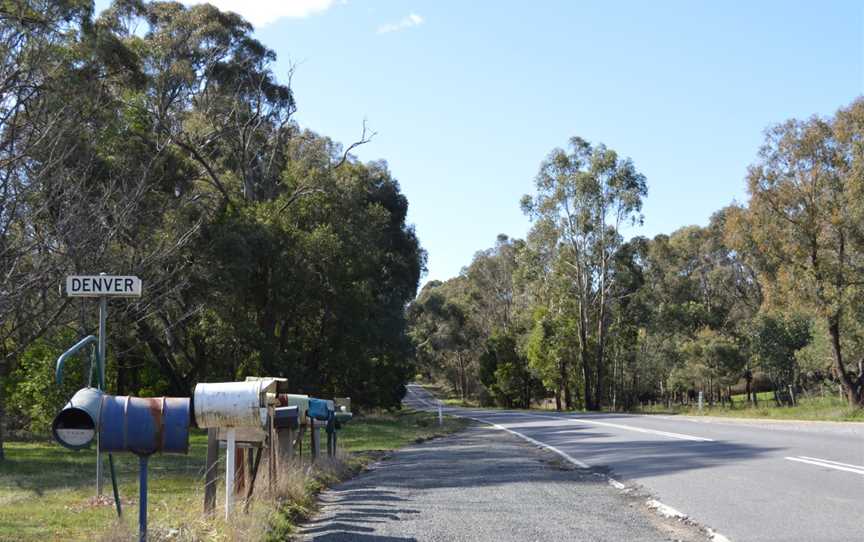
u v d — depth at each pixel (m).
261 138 45.75
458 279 118.69
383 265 50.84
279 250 36.81
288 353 37.88
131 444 6.95
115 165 26.56
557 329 69.38
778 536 7.50
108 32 27.53
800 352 56.69
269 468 10.39
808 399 52.06
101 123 25.02
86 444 7.01
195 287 32.69
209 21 39.88
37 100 21.83
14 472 16.08
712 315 79.19
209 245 32.72
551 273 68.50
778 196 40.59
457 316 101.94
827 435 18.08
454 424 34.75
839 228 39.28
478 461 16.33
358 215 42.53
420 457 18.16
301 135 46.66
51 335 24.67
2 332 22.73
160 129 33.84
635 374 78.94
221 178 40.91
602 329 66.62
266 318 38.56
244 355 38.50
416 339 100.88
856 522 7.94
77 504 11.11
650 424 26.09
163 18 39.47
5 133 21.03
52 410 27.61
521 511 9.55
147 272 27.88
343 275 39.62
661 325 77.56
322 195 41.12
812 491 9.91
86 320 24.20
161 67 35.88
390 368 48.53
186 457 19.22
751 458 13.67
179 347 39.66
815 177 40.16
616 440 19.77
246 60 42.28
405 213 57.22
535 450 18.94
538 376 75.19
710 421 27.38
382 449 21.55
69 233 20.66
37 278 19.50
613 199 64.94
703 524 8.27
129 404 7.04
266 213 37.66
